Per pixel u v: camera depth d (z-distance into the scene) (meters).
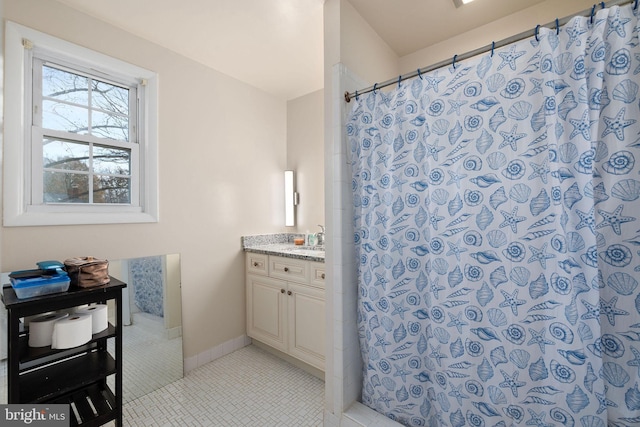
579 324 0.94
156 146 1.90
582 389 0.93
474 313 1.16
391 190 1.39
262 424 1.54
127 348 1.72
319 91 2.62
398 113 1.38
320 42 1.93
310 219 2.69
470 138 1.17
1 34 1.28
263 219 2.64
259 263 2.35
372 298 1.44
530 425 1.04
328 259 1.55
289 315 2.11
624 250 0.92
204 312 2.18
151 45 1.89
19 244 1.39
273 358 2.27
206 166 2.20
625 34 0.90
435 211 1.26
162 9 1.59
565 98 0.98
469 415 1.17
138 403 1.70
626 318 0.92
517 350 1.06
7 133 1.35
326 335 1.54
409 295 1.35
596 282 0.92
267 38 1.88
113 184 1.77
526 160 1.05
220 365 2.15
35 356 1.19
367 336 1.46
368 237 1.45
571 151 0.96
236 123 2.42
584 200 0.93
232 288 2.39
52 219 1.48
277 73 2.34
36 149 1.47
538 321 1.02
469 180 1.18
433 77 1.28
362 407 1.49
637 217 0.90
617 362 0.93
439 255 1.25
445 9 1.61
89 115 1.68
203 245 2.18
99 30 1.66
